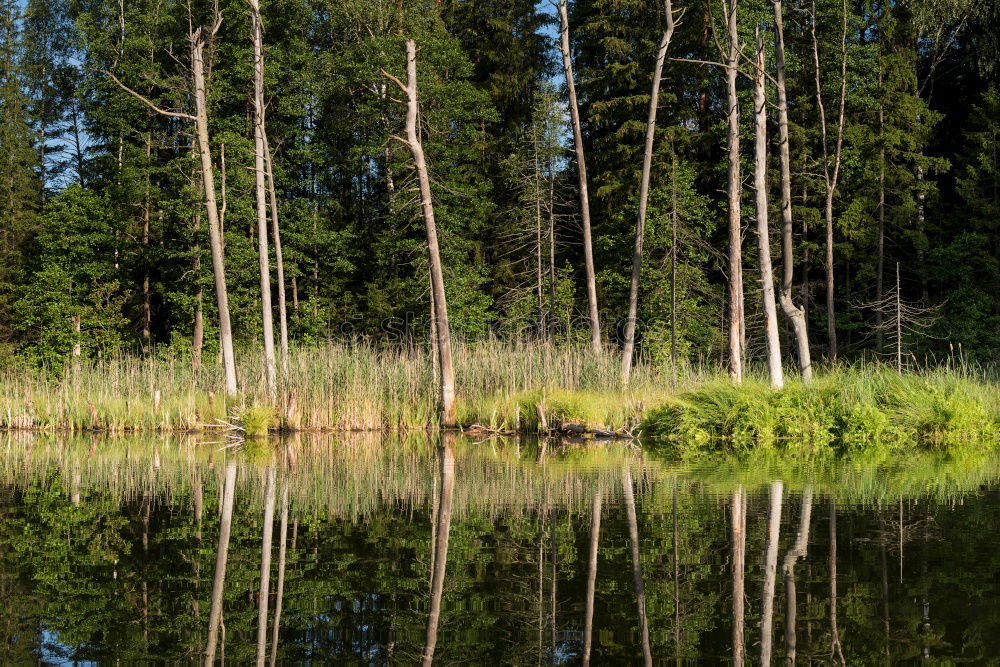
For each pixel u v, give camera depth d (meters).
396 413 18.61
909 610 4.30
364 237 36.22
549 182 31.69
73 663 3.74
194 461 12.48
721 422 14.64
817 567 5.20
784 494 8.10
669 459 11.85
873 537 6.04
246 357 21.84
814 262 32.06
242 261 30.20
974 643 3.78
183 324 31.53
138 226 33.00
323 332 32.34
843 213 29.22
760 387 15.04
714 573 5.12
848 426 13.78
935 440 13.86
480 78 38.19
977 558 5.39
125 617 4.46
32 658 3.82
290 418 17.95
